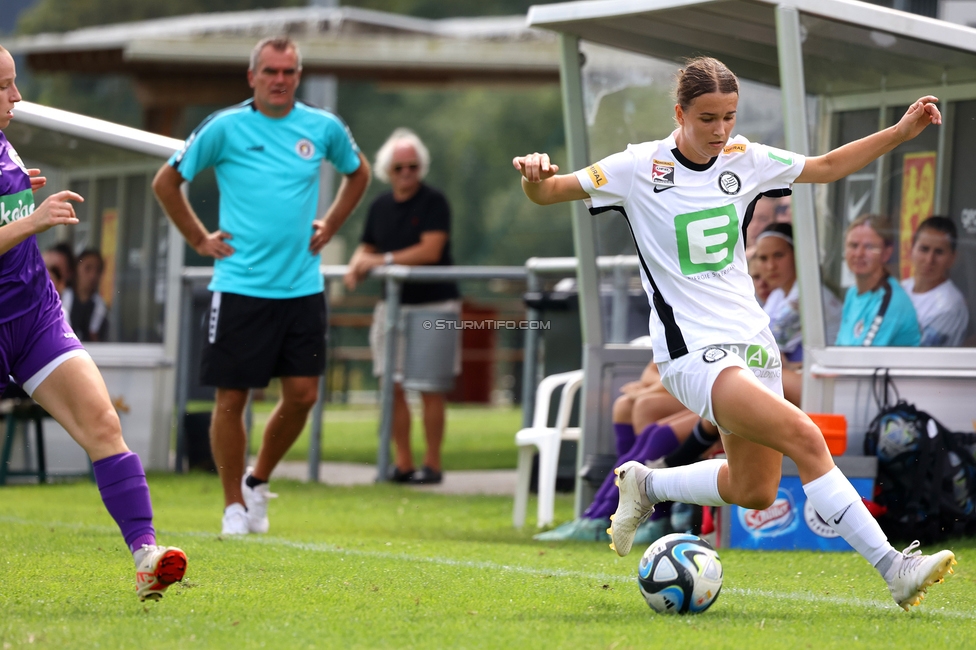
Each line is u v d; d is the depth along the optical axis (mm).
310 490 34625
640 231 15836
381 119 152000
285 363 24359
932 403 23531
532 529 26500
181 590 16234
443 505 31344
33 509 28094
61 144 38281
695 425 23219
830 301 23531
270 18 63625
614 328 27250
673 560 14977
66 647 12367
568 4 25359
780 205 26422
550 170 15289
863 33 23203
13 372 14875
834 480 14844
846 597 16812
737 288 15641
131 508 14625
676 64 26938
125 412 38438
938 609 15852
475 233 145000
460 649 12484
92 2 162375
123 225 38906
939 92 24219
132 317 38781
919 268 24062
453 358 37094
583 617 14641
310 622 13961
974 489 22859
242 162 24250
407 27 64438
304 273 24438
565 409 28203
